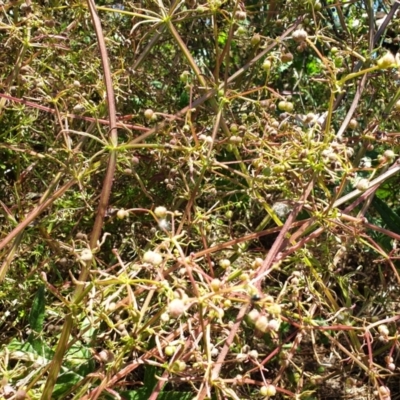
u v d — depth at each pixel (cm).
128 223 26
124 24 28
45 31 24
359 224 20
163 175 26
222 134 26
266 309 15
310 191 20
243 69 24
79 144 22
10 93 25
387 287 24
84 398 17
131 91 27
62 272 25
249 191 22
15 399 16
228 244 20
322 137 22
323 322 22
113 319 21
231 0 26
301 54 33
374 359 24
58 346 16
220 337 20
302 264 22
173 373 17
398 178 30
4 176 27
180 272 19
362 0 29
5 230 24
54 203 25
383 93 27
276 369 23
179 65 30
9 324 24
